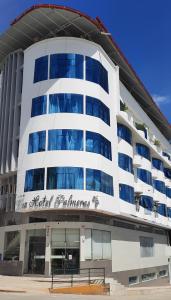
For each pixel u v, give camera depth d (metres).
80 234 28.47
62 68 31.50
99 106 31.70
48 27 33.62
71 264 27.97
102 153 30.81
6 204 33.38
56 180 28.41
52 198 27.95
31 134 30.73
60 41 32.25
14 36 34.97
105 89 33.78
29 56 33.72
